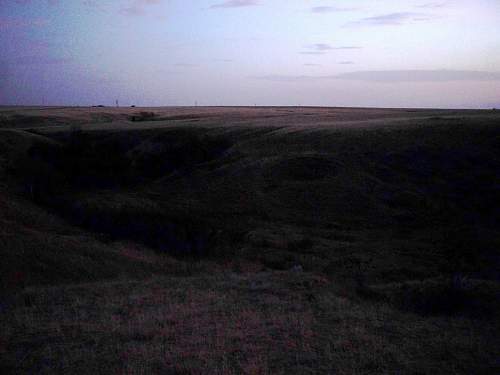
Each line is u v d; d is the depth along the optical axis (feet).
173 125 212.64
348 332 29.01
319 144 131.85
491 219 82.94
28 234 59.00
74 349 26.30
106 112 347.97
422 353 25.96
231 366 23.86
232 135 169.27
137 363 24.12
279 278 43.57
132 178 134.00
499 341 27.91
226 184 112.57
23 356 25.52
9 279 45.06
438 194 94.53
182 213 92.22
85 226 83.15
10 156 136.56
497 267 59.88
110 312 33.53
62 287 41.70
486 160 104.01
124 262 55.77
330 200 95.30
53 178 122.42
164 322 30.91
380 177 105.19
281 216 89.76
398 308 35.73
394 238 75.82
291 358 25.05
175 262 59.67
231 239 75.31
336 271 58.08
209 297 37.14
